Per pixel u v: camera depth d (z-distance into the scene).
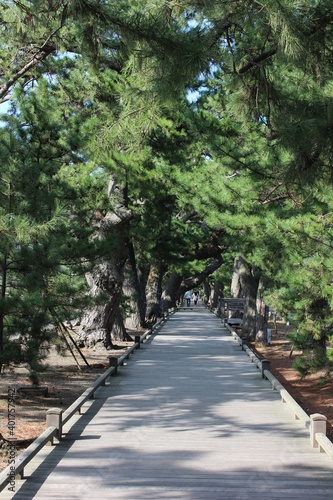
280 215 12.38
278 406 10.80
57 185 11.73
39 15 9.19
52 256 10.11
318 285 10.62
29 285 10.04
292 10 6.31
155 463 7.25
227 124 11.81
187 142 16.47
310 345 12.50
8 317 10.12
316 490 6.35
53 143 12.36
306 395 14.34
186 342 23.25
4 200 10.12
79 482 6.52
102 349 20.39
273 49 7.29
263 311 24.80
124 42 7.60
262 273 17.98
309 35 6.75
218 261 46.66
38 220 10.10
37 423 9.56
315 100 7.54
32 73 13.64
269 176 11.09
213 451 7.80
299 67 7.05
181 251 27.05
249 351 18.25
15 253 9.77
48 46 10.75
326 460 7.43
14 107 12.62
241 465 7.21
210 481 6.61
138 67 7.74
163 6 7.09
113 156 15.34
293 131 7.15
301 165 7.79
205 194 13.38
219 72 8.06
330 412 12.17
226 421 9.55
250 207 12.43
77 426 9.13
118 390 12.38
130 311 25.22
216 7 6.76
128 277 29.84
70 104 15.95
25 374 14.62
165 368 15.77
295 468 7.10
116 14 7.41
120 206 19.55
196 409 10.47
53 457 7.45
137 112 9.20
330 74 7.44
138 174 15.68
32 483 6.48
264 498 6.11
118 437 8.48
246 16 6.80
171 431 8.85
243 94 8.19
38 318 10.00
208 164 14.92
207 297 88.06
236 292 37.84
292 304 12.88
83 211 14.88
